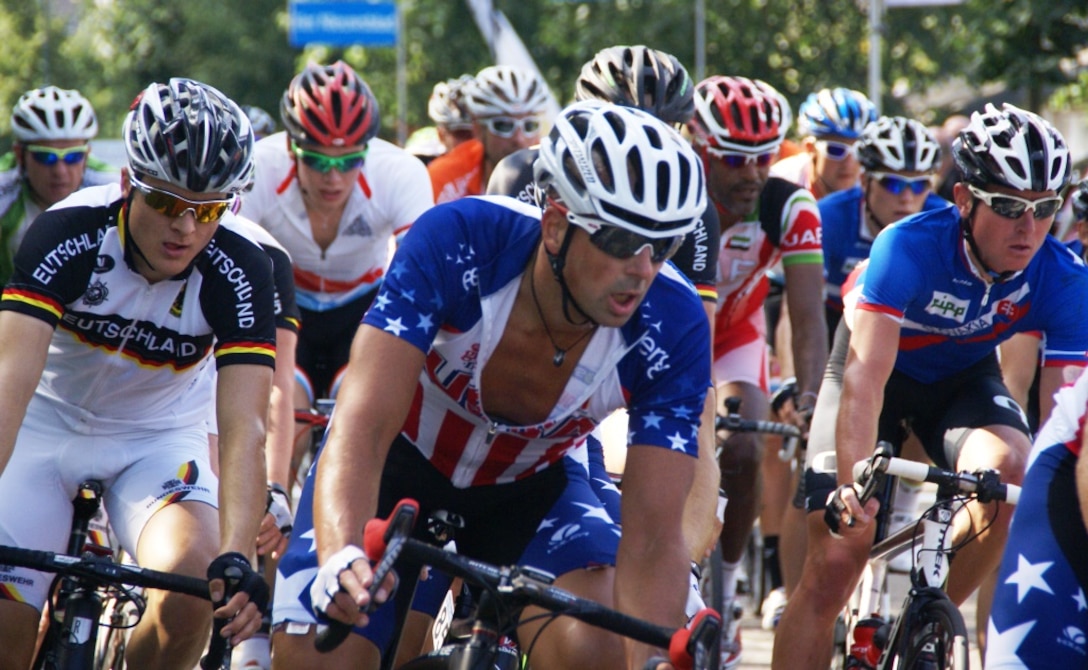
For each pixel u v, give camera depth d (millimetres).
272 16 85625
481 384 7023
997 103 57906
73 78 92812
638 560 6590
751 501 12719
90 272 7918
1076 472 6270
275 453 9789
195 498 8352
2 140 89125
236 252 8125
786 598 14102
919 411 10875
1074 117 62469
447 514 7352
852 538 9836
